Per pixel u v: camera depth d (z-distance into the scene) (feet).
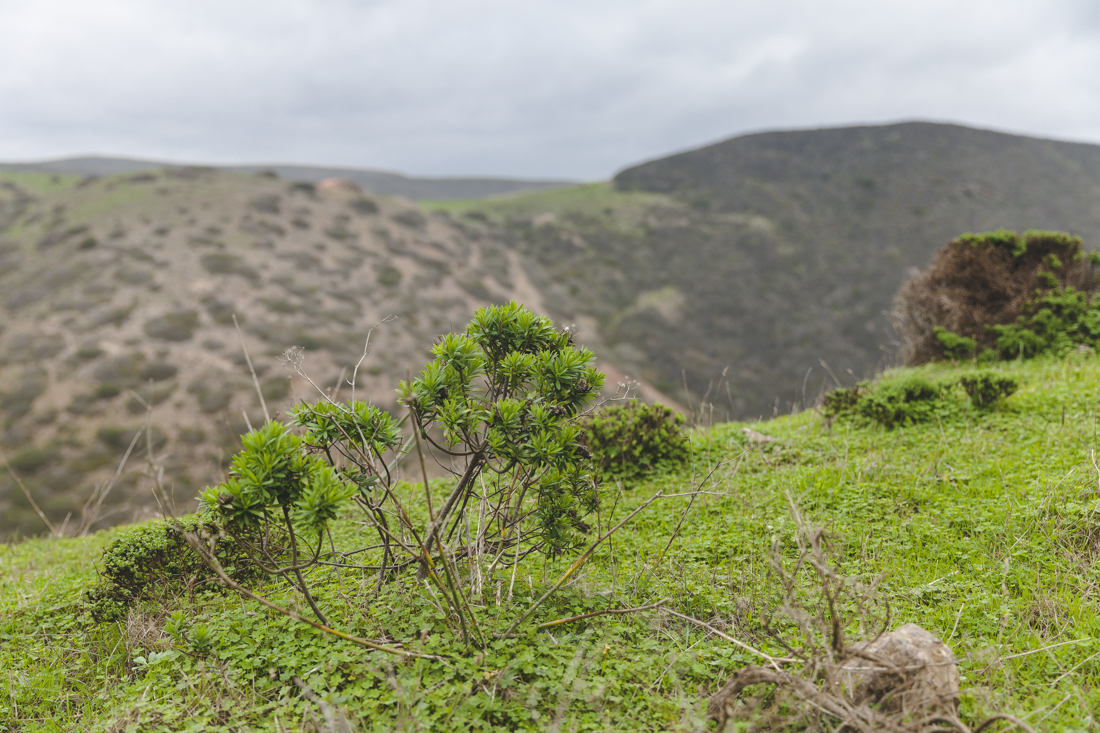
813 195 268.62
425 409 12.12
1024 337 33.17
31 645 14.19
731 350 187.93
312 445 11.85
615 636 11.76
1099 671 10.34
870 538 15.55
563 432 12.05
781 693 9.24
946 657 9.39
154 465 10.41
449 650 11.02
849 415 26.23
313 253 176.14
